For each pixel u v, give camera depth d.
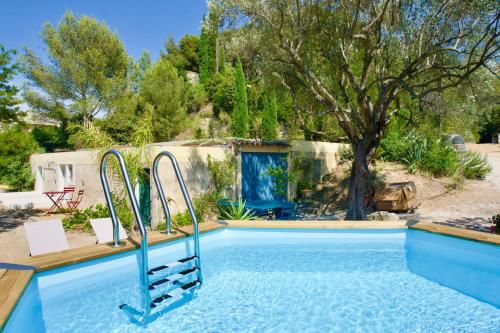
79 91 27.89
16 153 22.84
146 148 10.45
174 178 11.17
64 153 16.09
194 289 5.47
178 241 6.25
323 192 16.56
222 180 12.55
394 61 10.66
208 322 4.46
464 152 17.52
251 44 11.20
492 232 8.33
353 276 6.13
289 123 28.64
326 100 10.54
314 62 11.04
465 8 8.46
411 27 9.29
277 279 5.97
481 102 10.37
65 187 15.19
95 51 27.48
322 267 6.54
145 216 11.16
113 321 4.42
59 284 4.62
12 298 3.51
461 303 5.11
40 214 13.72
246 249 7.47
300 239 7.52
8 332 3.29
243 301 5.11
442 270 6.52
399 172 16.69
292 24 9.98
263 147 14.67
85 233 10.52
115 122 27.72
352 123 11.36
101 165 4.98
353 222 7.61
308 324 4.43
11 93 12.49
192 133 32.09
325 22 10.05
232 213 10.84
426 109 11.16
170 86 31.23
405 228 7.40
